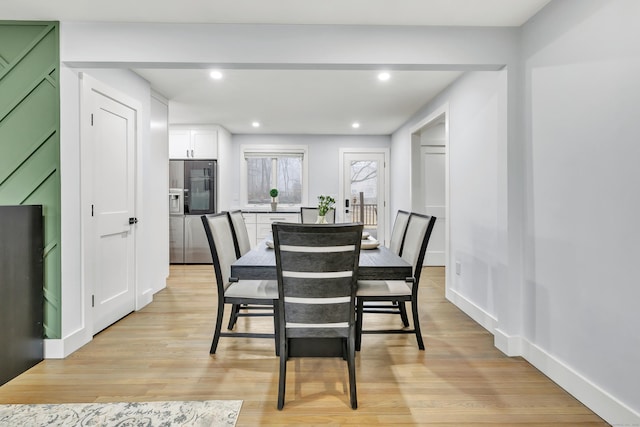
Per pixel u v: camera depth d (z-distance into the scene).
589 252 1.74
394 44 2.32
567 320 1.89
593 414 1.69
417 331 2.41
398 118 5.09
